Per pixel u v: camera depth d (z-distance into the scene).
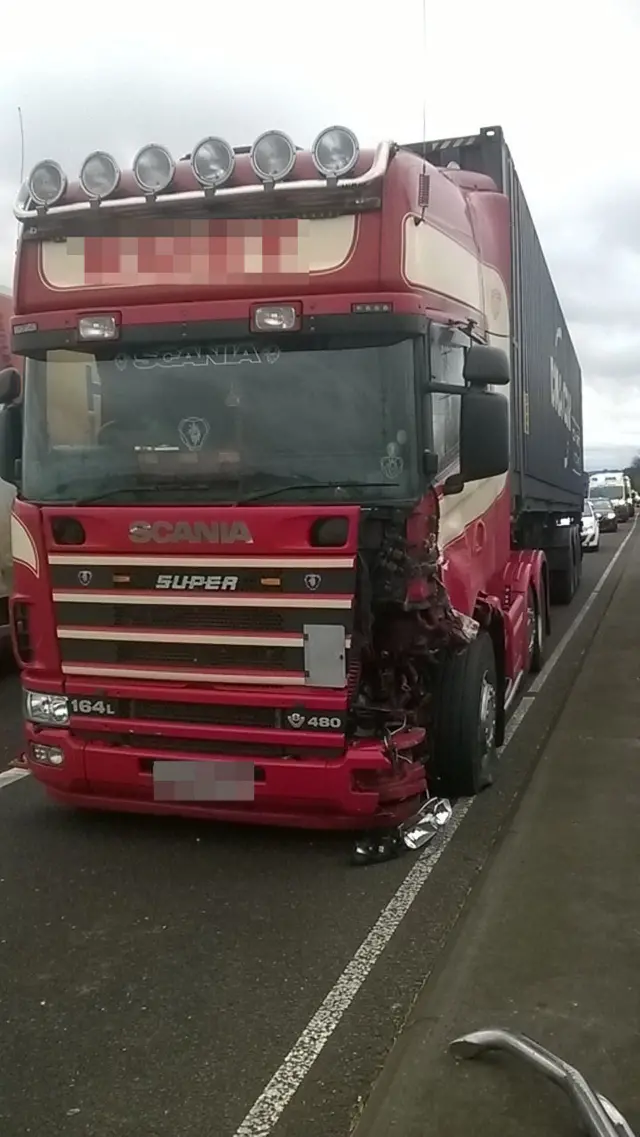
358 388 5.09
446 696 6.22
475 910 4.76
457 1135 3.12
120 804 5.52
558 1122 3.16
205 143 5.14
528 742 7.78
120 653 5.29
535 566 10.03
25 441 5.56
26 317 5.52
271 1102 3.32
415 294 5.08
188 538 5.04
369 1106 3.28
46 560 5.37
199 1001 3.96
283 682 5.00
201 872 5.27
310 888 5.05
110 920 4.70
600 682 9.94
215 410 5.21
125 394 5.35
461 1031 3.69
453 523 5.92
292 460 5.11
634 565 24.53
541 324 11.56
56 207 5.45
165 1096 3.36
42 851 5.57
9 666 10.98
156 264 5.29
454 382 5.79
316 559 4.88
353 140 4.98
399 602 4.99
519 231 9.49
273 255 5.12
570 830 5.81
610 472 55.69
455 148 8.79
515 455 9.21
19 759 5.91
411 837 5.53
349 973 4.18
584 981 4.03
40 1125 3.21
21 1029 3.78
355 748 5.03
